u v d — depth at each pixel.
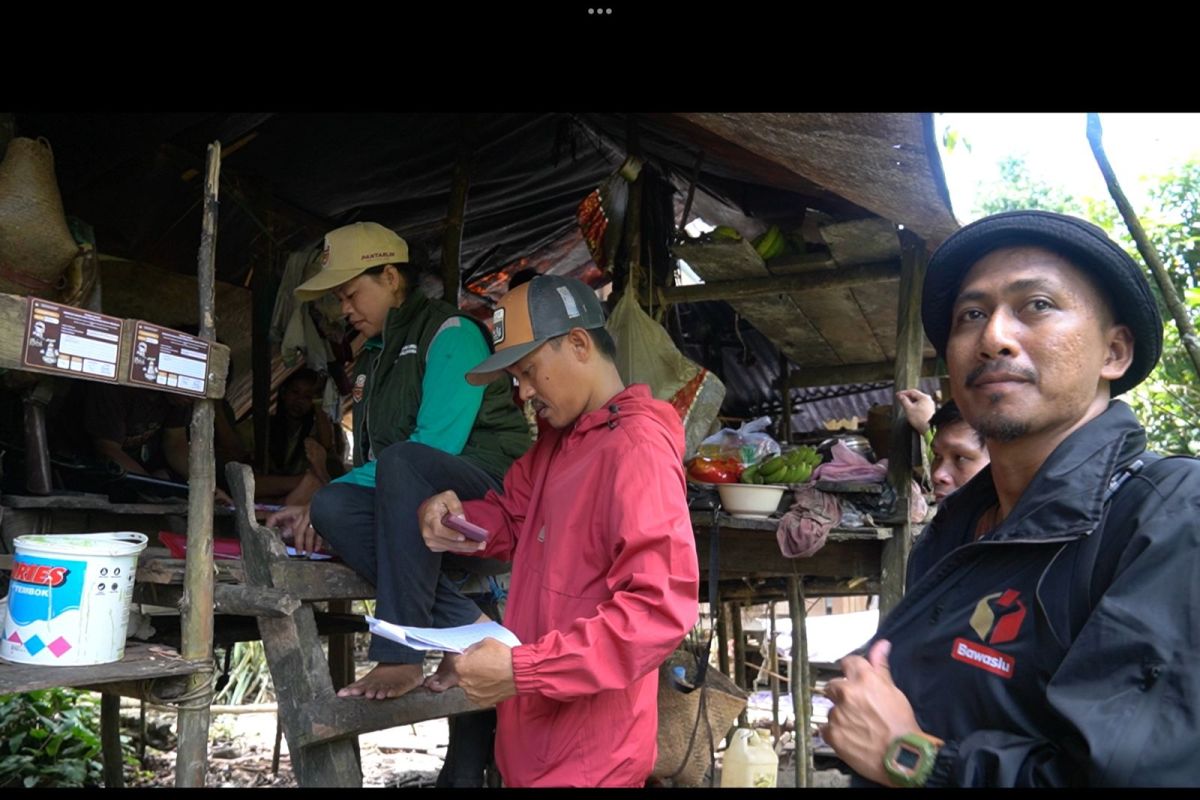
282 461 5.65
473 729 3.29
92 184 4.30
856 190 3.35
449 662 2.32
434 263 6.59
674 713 3.67
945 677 1.24
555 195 6.19
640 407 2.13
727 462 4.11
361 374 3.30
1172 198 7.69
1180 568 1.07
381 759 6.08
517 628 2.21
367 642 9.38
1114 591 1.09
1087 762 1.03
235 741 6.45
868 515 4.04
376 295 3.14
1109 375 1.30
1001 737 1.15
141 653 2.36
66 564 2.14
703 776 3.80
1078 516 1.18
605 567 2.08
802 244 4.64
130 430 4.38
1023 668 1.17
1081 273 1.27
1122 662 1.05
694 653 4.34
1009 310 1.28
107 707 4.25
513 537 2.56
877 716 1.20
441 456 2.73
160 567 2.53
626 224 4.89
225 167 4.59
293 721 2.48
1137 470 1.19
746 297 4.74
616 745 2.05
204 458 2.41
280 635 2.57
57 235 2.82
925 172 3.01
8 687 1.92
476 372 2.19
